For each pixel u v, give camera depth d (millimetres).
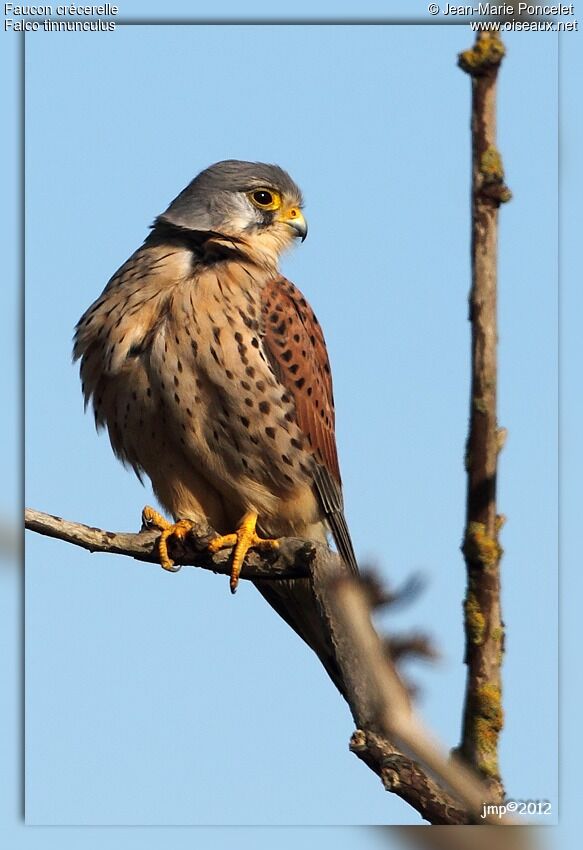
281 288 11117
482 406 5059
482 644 5195
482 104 4820
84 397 11047
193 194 11539
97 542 8906
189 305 10367
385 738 5387
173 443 10781
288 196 11758
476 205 4906
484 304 4973
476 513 5184
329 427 11328
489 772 5055
